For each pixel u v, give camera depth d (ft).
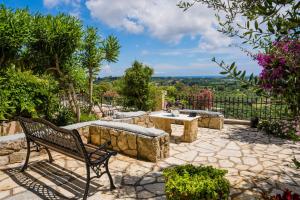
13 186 13.30
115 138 19.53
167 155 18.76
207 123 30.25
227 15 7.70
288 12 5.79
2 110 20.21
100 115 36.47
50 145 13.66
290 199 7.71
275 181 14.65
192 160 18.24
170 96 45.16
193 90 46.01
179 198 9.61
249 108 31.40
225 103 35.17
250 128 29.94
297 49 6.43
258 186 13.96
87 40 30.27
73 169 15.79
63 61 27.30
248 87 7.12
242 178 15.05
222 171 10.89
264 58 6.89
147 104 41.45
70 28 26.02
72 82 28.81
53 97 25.68
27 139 15.48
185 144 22.70
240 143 23.20
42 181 13.99
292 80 6.46
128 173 15.46
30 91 23.39
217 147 21.79
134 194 12.69
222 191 9.80
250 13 7.13
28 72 24.25
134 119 26.30
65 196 12.35
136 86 41.39
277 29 6.07
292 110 6.67
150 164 17.08
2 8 23.35
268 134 26.73
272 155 19.66
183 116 25.20
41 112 24.79
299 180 14.84
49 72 27.86
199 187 9.47
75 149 12.09
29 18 25.04
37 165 16.29
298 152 20.49
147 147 17.67
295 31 6.00
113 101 44.60
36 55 26.30
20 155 16.87
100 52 31.58
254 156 19.35
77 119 27.35
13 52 24.98
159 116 25.29
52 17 26.08
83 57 30.73
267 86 6.90
